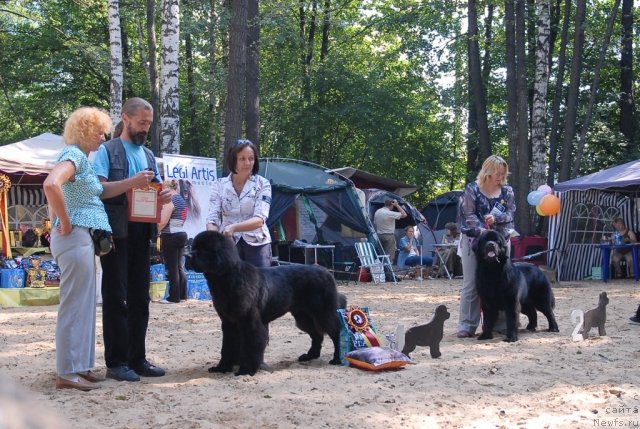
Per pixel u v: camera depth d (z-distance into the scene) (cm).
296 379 554
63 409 458
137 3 2803
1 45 3052
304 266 623
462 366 611
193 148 3134
